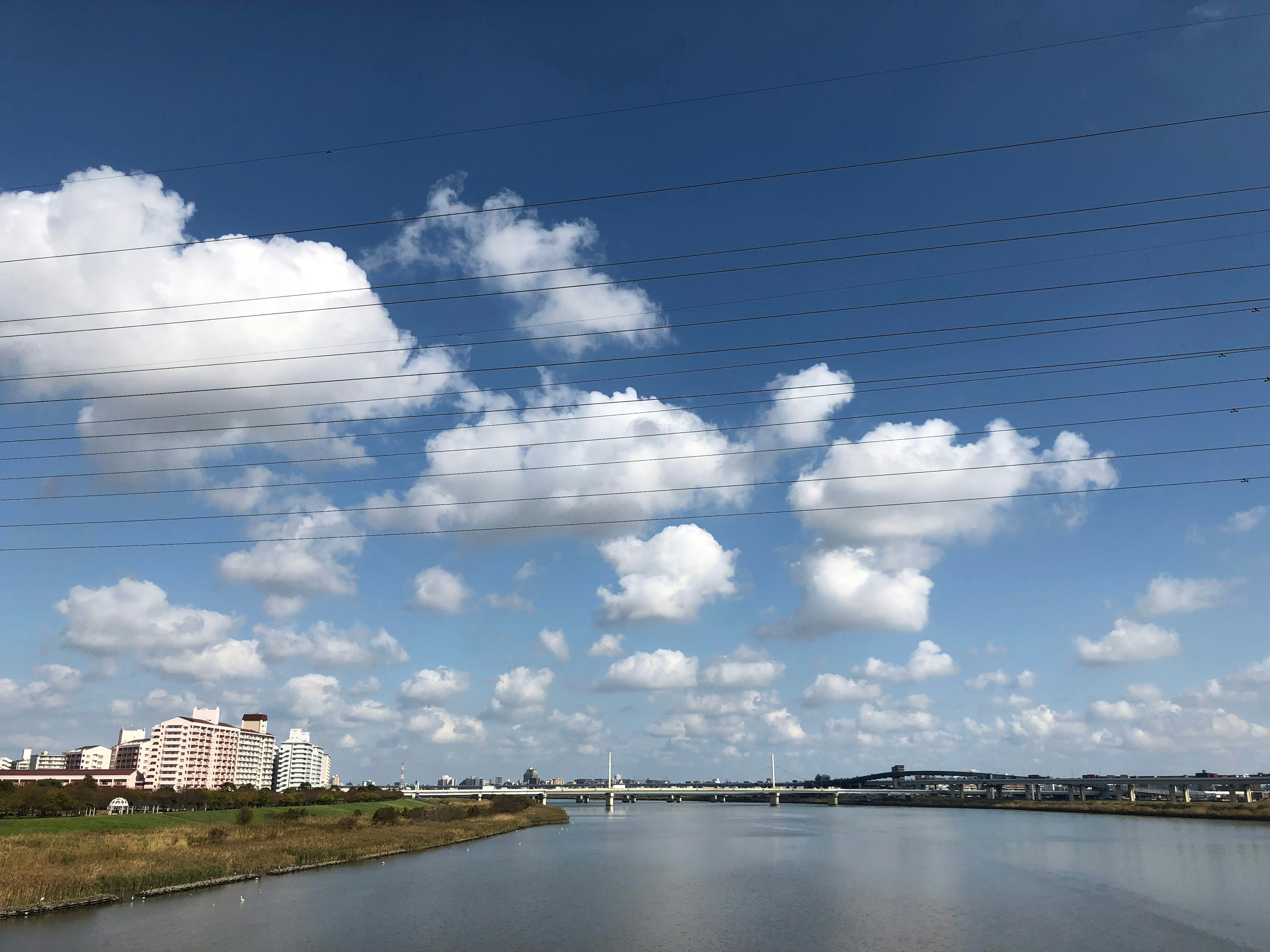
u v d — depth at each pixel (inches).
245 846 5270.7
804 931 3240.7
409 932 3142.2
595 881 4712.1
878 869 5442.9
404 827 7608.3
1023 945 3019.2
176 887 4003.4
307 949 2844.5
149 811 7426.2
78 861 4030.5
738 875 5108.3
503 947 2930.6
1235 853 6481.3
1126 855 6392.7
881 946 2984.7
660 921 3425.2
